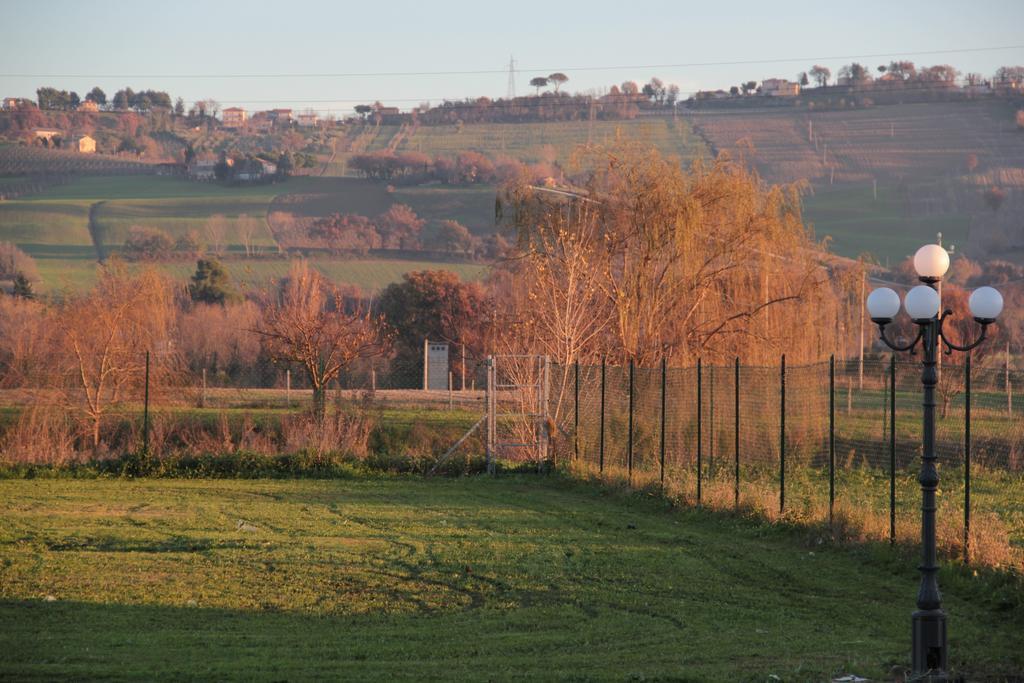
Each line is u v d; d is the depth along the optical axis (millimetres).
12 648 28594
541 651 29047
